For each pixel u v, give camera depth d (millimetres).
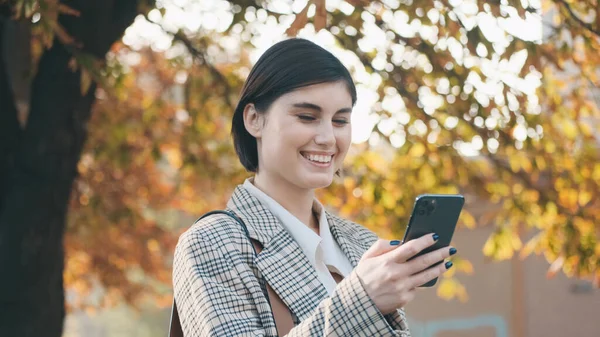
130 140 7844
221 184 7602
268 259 2078
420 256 1834
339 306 1831
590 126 6605
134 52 8125
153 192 8797
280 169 2168
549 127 5938
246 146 2289
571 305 10211
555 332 10289
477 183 6297
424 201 1842
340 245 2305
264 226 2137
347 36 5414
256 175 2297
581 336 10102
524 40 4570
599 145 6598
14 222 5742
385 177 6441
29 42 5785
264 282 2062
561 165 6055
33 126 5766
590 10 5051
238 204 2199
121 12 5660
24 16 4527
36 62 5805
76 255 9281
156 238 9258
